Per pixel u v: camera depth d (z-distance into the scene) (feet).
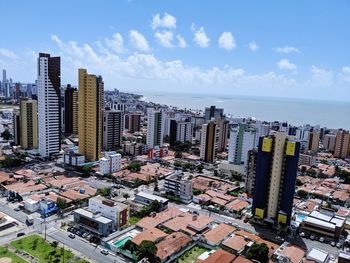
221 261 407.64
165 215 566.77
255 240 487.61
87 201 629.10
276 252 448.24
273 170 552.00
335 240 522.88
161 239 479.00
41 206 573.33
